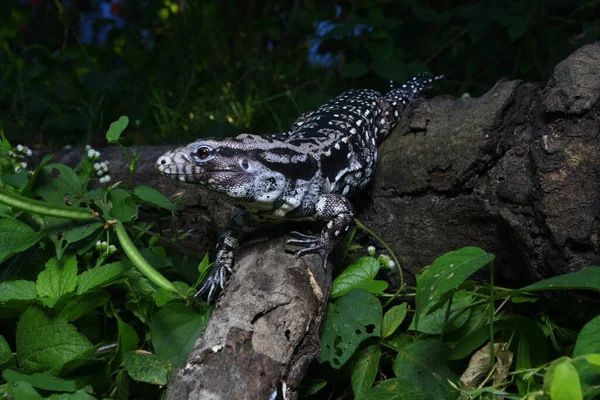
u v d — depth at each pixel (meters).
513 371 4.01
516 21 7.41
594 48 4.30
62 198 4.73
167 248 5.57
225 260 4.66
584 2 7.81
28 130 8.70
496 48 8.03
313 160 4.73
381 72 7.40
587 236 4.13
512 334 4.05
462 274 3.39
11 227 4.52
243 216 4.71
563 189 4.18
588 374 3.19
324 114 5.52
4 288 4.29
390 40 7.64
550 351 4.31
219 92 9.52
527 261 4.54
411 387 4.02
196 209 5.89
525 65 7.93
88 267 4.70
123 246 4.09
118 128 4.80
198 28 10.63
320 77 9.87
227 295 3.99
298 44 11.48
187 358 3.58
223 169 4.19
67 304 4.24
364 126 5.46
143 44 10.93
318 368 4.54
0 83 9.62
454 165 4.82
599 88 4.13
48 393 3.92
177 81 9.67
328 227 4.57
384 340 4.51
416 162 5.08
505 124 4.68
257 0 12.44
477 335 4.09
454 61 8.40
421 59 8.52
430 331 4.43
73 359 3.94
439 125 5.03
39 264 4.84
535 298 4.39
